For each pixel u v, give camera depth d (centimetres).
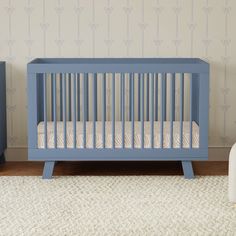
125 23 532
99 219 386
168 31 532
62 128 495
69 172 504
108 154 479
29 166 524
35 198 428
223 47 534
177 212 399
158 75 536
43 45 534
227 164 527
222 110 541
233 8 530
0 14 530
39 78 518
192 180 473
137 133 480
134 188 452
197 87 499
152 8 530
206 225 377
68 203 417
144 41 533
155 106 534
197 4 530
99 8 530
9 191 444
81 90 538
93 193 439
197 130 482
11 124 542
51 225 376
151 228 372
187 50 534
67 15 531
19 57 535
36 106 475
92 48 534
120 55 535
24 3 529
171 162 540
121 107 494
